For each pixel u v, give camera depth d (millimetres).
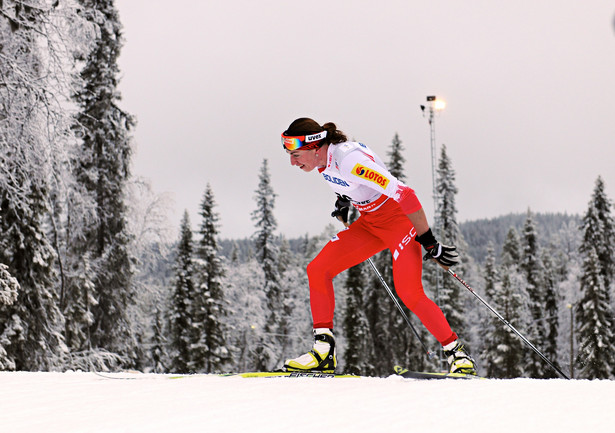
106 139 19172
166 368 33594
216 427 2102
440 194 37875
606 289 31391
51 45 11461
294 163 3598
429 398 2428
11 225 13016
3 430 2201
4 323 12852
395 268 3564
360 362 31828
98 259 18766
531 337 37531
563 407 2215
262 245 40594
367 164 3355
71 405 2574
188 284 32438
